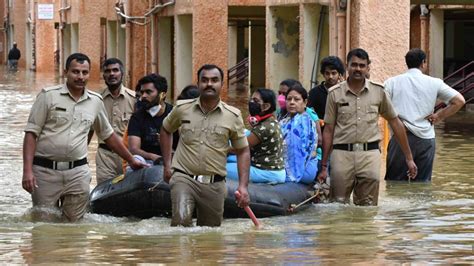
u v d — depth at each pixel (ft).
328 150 60.08
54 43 290.15
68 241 47.88
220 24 147.54
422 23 151.84
